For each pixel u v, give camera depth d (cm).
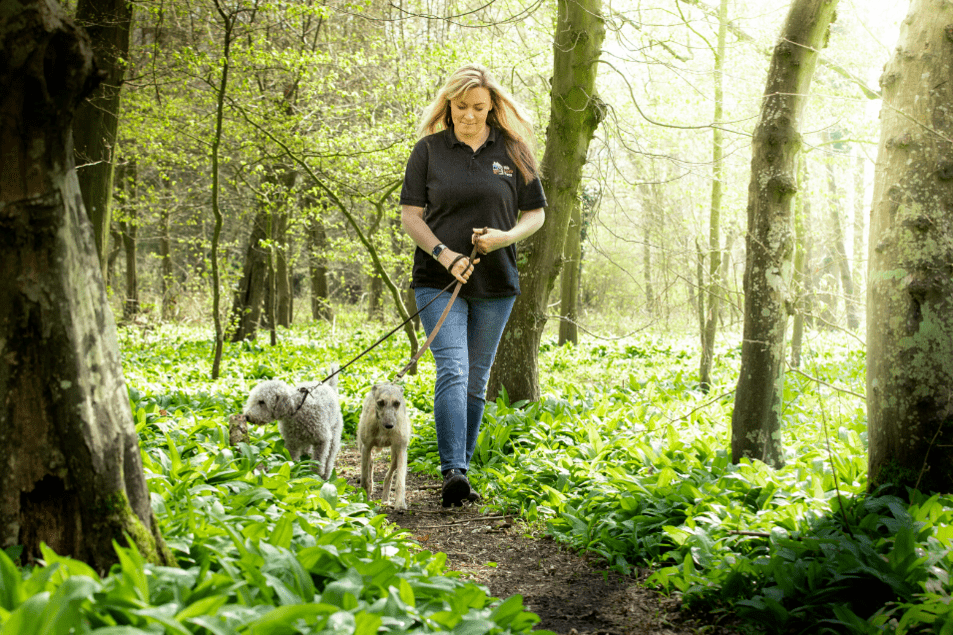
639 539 393
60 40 214
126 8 895
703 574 342
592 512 447
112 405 242
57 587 192
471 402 518
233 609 206
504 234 467
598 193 813
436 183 483
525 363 712
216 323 1083
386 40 1305
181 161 1345
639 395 899
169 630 186
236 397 844
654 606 334
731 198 1239
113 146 884
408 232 483
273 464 493
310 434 544
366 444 514
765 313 503
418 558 324
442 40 1323
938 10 390
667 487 430
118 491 238
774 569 314
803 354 1216
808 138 1142
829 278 693
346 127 1279
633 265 2339
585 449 564
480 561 397
